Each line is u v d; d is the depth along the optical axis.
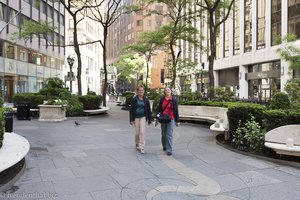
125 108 31.28
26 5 37.41
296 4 29.55
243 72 39.47
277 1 32.62
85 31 67.62
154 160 8.16
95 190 5.77
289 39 20.72
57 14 47.66
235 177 6.70
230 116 10.24
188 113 17.77
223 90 21.89
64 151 9.18
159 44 29.64
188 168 7.40
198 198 5.45
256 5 36.44
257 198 5.49
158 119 9.08
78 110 20.69
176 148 9.87
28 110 18.42
